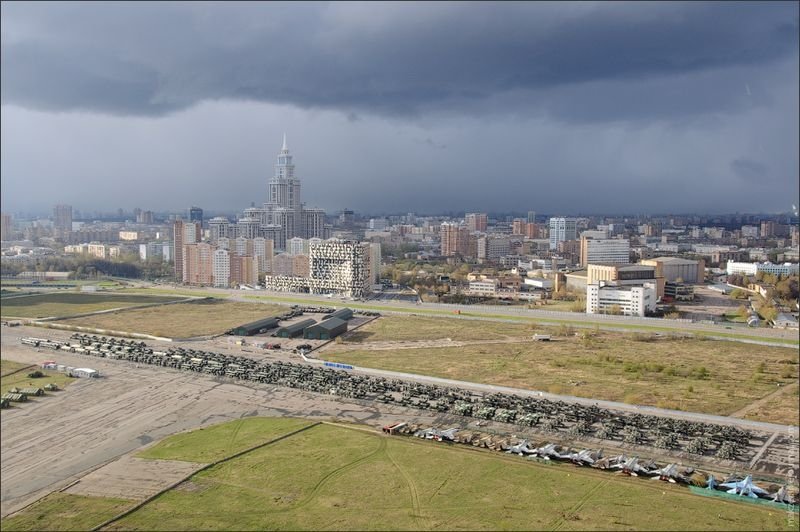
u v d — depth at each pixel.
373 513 134.25
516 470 155.75
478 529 127.25
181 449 172.25
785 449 171.38
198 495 144.12
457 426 188.88
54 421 198.38
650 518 131.25
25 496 146.25
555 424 187.00
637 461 159.25
